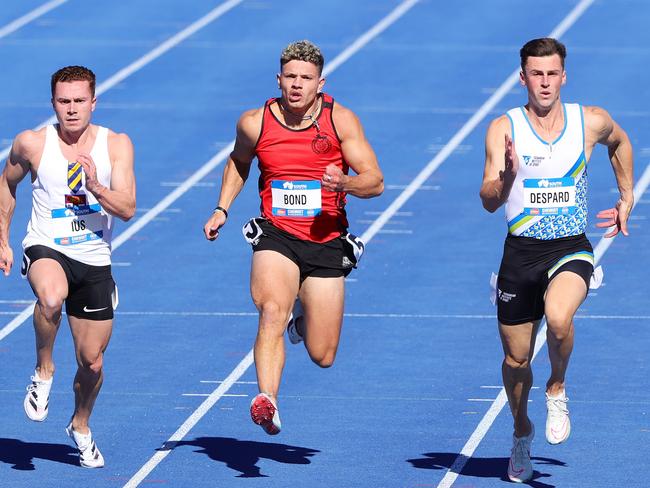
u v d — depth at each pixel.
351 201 54.50
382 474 27.91
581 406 32.84
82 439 28.30
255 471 28.09
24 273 27.52
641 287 44.19
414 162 59.38
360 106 67.00
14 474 27.95
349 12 81.88
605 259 47.31
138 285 44.62
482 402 33.22
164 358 37.03
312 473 27.98
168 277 45.50
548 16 80.38
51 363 28.02
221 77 71.62
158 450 29.58
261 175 28.22
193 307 42.22
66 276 27.25
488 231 50.69
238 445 29.94
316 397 33.62
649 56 73.50
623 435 30.62
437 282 44.84
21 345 38.31
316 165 27.66
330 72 71.88
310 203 27.66
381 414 32.25
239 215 53.00
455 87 69.75
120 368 36.09
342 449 29.64
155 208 53.53
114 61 74.00
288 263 27.55
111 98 68.38
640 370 35.91
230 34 78.25
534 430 28.88
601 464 28.61
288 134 27.56
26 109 66.69
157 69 72.75
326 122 27.55
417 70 72.19
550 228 26.83
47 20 80.75
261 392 26.22
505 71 72.00
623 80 69.94
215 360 36.88
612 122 27.39
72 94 26.92
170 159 59.78
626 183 28.08
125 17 81.38
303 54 27.03
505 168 25.69
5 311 41.72
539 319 27.22
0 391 34.12
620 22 79.06
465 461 28.83
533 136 26.78
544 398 33.44
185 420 31.84
